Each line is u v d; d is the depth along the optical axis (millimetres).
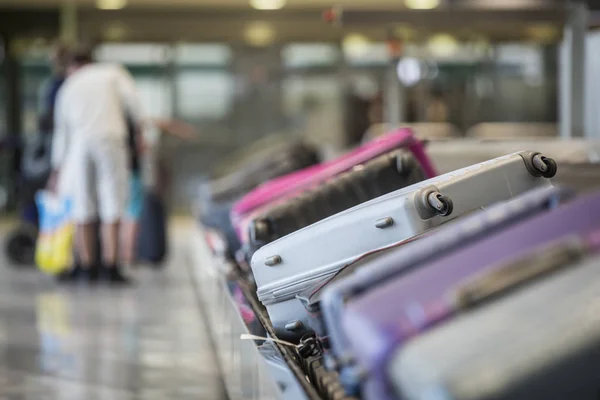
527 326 1494
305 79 19906
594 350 1464
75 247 9586
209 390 4945
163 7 19297
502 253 1728
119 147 9203
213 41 19578
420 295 1678
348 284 1882
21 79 19562
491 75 17781
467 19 9172
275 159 8992
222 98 19969
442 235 1934
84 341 6441
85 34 19266
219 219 7523
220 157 20062
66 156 9344
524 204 1912
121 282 9469
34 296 8711
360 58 19734
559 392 1447
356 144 19781
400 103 12961
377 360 1595
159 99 19797
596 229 1715
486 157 5816
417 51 17344
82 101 9148
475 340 1494
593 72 8953
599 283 1552
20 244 11172
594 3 9359
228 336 3672
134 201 10273
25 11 19266
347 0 18609
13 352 6102
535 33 14695
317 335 2660
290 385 2021
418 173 3885
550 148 5930
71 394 4941
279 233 3799
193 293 8766
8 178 18359
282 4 19375
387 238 2916
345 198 3826
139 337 6562
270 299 3045
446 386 1409
